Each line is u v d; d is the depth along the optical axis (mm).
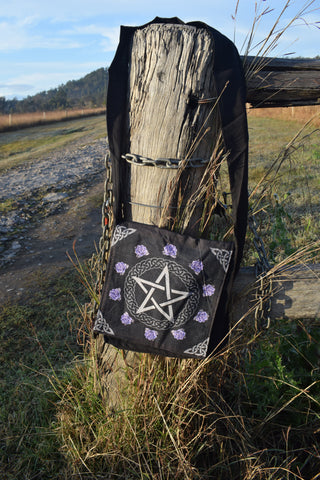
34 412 2527
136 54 1763
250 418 2139
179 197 1820
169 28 1708
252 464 1961
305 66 1938
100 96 157000
